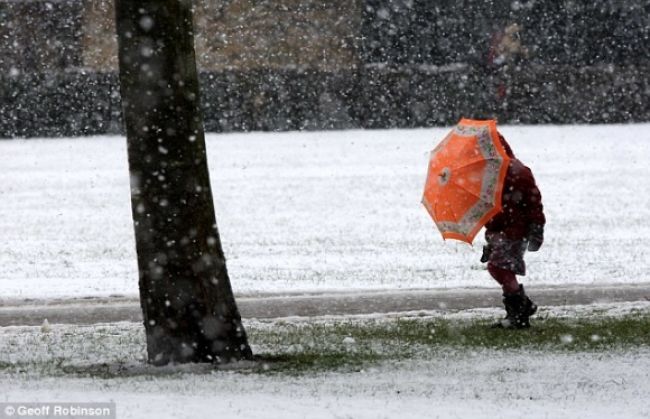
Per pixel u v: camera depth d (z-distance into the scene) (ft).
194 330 81.82
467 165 93.66
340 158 293.23
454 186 93.56
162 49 79.87
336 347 90.12
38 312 115.96
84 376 77.36
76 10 413.18
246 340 83.97
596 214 192.54
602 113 393.70
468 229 93.35
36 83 375.66
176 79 80.43
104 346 94.38
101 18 415.23
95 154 313.94
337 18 422.00
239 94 382.01
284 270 143.84
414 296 121.29
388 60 424.46
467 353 84.94
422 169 267.39
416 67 407.03
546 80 392.27
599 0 420.36
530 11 420.36
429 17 422.00
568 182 237.25
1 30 409.69
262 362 82.58
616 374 74.49
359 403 63.62
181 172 80.84
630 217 188.24
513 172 95.50
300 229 182.39
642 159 279.49
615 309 110.93
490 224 98.22
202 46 415.23
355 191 230.27
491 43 422.00
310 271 142.61
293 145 328.08
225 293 82.74
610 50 422.41
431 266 145.89
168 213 80.89
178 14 80.18
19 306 120.37
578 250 156.35
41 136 375.66
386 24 422.82
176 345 81.92
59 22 412.77
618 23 421.18
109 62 416.67
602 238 167.12
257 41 418.51
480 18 422.00
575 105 392.88
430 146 319.68
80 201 222.28
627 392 67.92
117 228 187.62
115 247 167.73
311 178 252.83
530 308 98.07
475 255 155.43
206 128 381.81
